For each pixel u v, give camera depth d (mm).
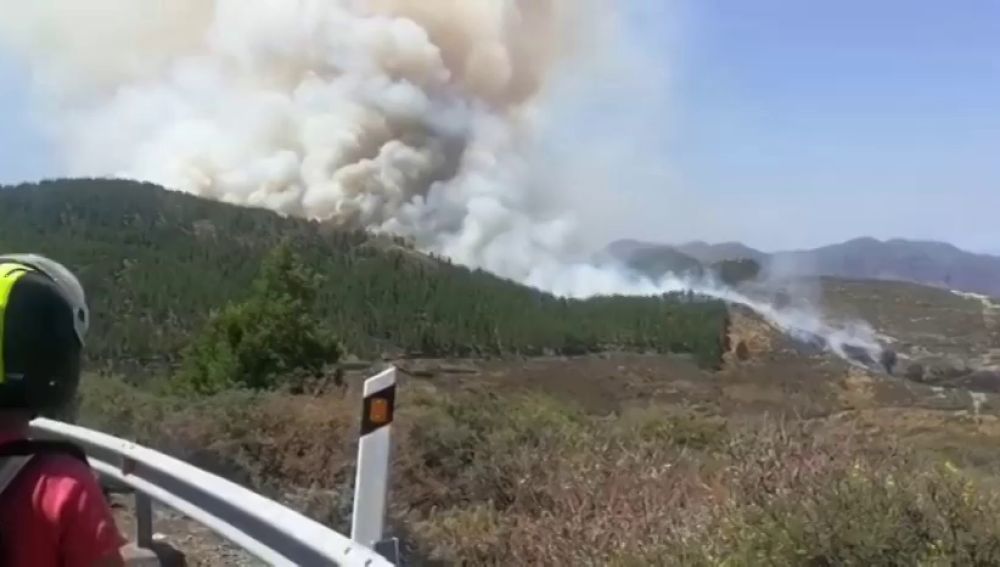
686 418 12914
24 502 2230
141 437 14102
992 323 97125
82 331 2459
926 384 56188
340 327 77875
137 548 8414
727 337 86562
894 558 5203
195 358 28625
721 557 5688
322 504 10594
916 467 6402
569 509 7723
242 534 6562
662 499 7445
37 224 105188
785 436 7457
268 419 13602
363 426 6016
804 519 5480
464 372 56031
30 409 2332
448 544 8453
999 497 5508
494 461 11344
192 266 96750
